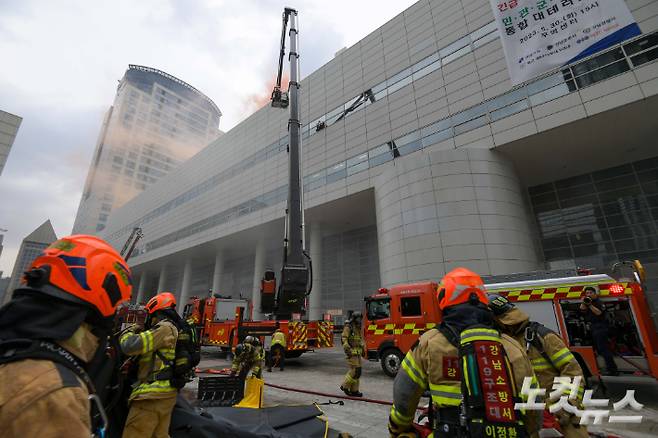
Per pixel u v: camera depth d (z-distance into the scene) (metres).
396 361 8.80
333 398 6.45
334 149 23.30
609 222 16.41
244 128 33.44
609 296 6.30
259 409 4.62
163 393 2.46
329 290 27.38
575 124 13.91
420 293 8.95
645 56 12.64
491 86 16.55
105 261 1.13
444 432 1.46
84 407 0.88
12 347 0.87
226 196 32.38
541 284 6.99
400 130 19.81
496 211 14.96
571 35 13.96
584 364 6.16
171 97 128.62
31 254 121.12
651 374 5.60
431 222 15.33
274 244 32.91
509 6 15.66
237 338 11.95
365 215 24.84
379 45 22.89
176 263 42.28
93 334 1.12
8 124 27.52
